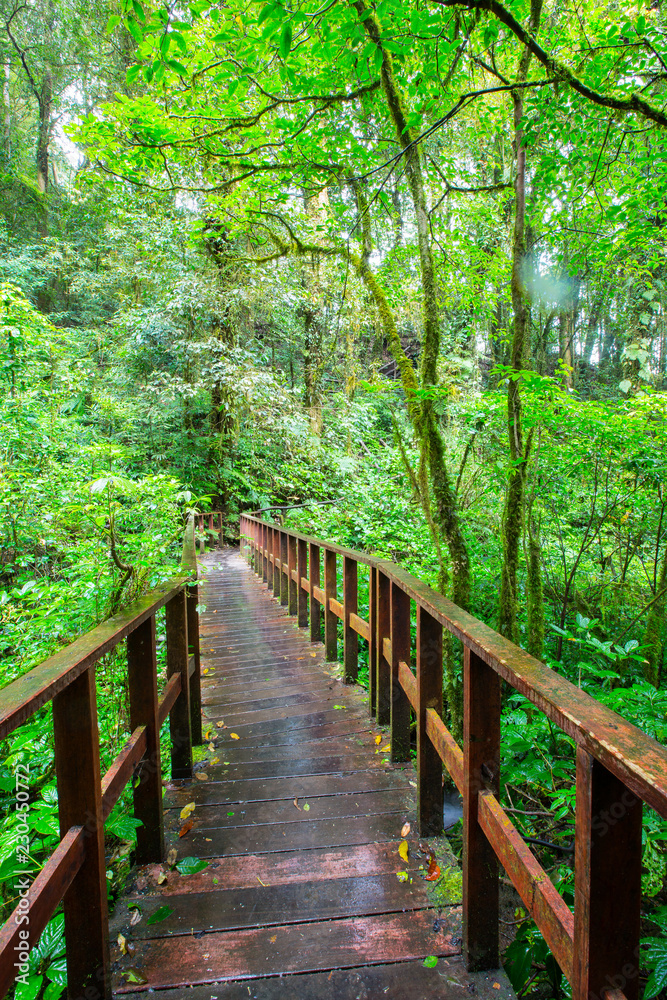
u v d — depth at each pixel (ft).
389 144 13.64
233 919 5.62
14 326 18.94
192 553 13.16
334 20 8.40
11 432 18.24
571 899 6.56
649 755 2.50
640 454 13.74
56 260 51.08
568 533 17.13
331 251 15.97
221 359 42.14
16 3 54.70
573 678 13.52
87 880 4.53
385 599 10.36
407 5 8.16
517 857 3.99
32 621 9.22
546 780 7.94
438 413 12.61
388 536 27.43
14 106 64.95
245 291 39.88
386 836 7.01
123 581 8.18
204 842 6.98
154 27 7.99
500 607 12.42
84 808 4.53
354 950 5.18
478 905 4.92
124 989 4.79
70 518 10.42
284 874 6.31
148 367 45.01
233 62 10.30
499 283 17.61
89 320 54.19
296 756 9.39
